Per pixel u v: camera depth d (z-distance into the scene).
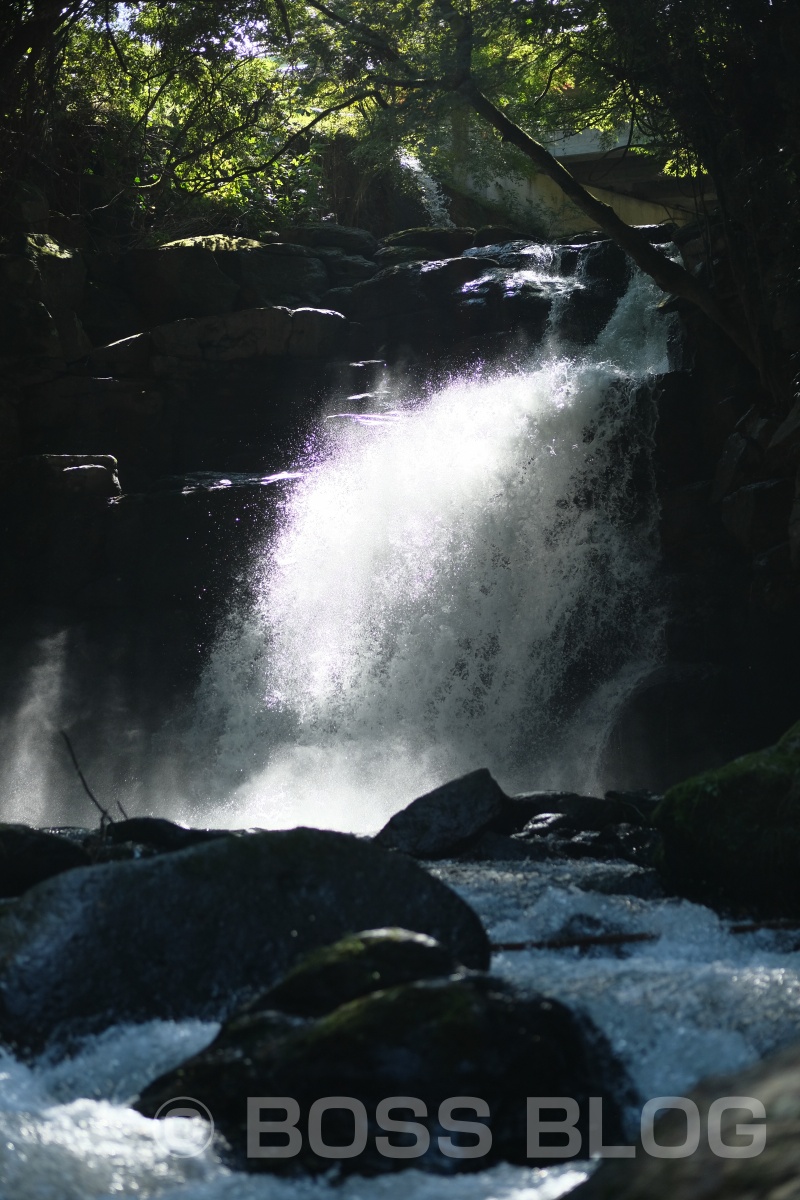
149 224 23.30
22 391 19.00
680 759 14.94
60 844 6.77
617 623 16.62
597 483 17.28
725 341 16.72
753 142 15.31
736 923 5.77
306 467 19.69
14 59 18.89
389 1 17.12
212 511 17.81
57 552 17.83
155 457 19.61
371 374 20.47
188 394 19.88
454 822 8.13
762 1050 3.50
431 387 20.42
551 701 16.92
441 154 24.98
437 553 18.05
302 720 17.70
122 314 20.81
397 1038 3.08
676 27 14.41
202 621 17.81
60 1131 3.21
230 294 21.28
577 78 17.25
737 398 16.36
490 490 18.02
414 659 17.75
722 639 15.58
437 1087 3.02
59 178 21.66
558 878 6.79
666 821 6.85
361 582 18.11
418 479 18.38
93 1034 4.06
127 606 17.94
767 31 14.48
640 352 19.69
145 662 17.73
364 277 22.77
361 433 18.89
